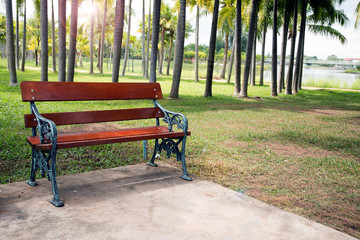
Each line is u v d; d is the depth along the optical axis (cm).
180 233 253
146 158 481
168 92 1838
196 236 250
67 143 307
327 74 6206
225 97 1727
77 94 369
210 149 563
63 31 1344
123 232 250
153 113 434
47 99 342
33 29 5250
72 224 260
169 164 457
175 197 328
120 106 1079
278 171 455
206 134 693
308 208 329
